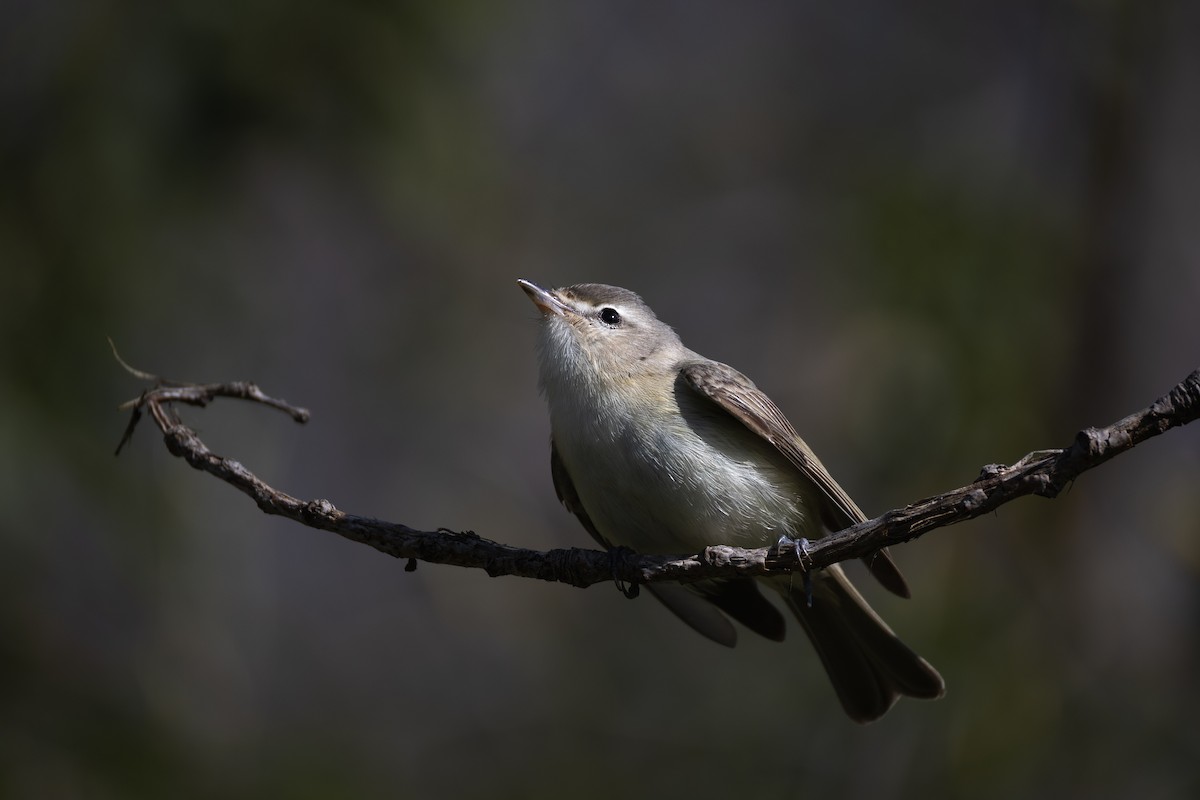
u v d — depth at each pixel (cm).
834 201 1565
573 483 794
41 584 1051
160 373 1111
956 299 1202
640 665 1316
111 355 1030
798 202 1720
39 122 1034
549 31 1772
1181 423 489
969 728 1034
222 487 1291
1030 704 1034
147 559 1081
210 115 1058
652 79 1819
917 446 1134
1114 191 1322
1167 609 1140
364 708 1365
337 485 1462
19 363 996
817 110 1772
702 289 1680
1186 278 1355
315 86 1084
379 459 1481
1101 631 1087
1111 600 1115
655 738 1257
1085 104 1394
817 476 732
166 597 1111
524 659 1382
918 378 1153
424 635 1428
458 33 1154
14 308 1002
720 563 603
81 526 1079
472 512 1476
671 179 1759
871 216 1312
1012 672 1042
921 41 1756
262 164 1102
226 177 1077
